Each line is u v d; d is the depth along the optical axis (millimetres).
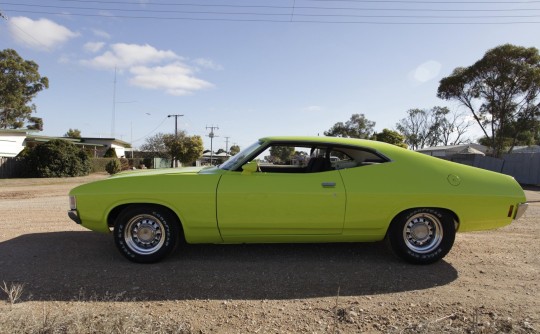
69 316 2943
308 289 3816
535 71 28578
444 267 4496
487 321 3131
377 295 3691
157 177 4414
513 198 4535
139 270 4242
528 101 30438
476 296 3678
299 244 5320
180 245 5191
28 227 6410
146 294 3637
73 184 19984
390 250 4820
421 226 4539
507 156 22234
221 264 4480
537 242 5668
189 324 3066
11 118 46844
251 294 3682
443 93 33875
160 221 4398
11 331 2729
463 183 4500
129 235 4438
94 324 2865
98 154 46938
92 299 3492
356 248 5184
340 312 3314
